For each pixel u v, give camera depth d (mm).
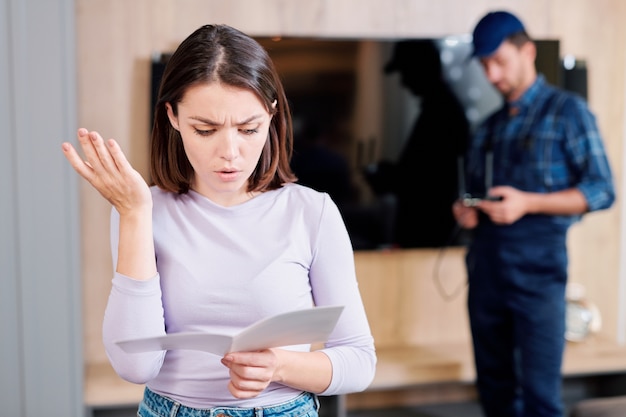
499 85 3117
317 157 3564
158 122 1397
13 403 3264
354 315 1407
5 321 3225
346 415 3725
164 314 1347
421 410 3807
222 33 1306
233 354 1266
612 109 3867
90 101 3447
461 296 3828
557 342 3062
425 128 3629
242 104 1275
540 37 3762
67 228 3250
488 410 3279
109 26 3428
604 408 2162
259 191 1415
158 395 1385
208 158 1301
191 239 1357
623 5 3822
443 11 3672
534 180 3098
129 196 1277
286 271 1346
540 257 3049
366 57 3553
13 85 3156
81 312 3312
